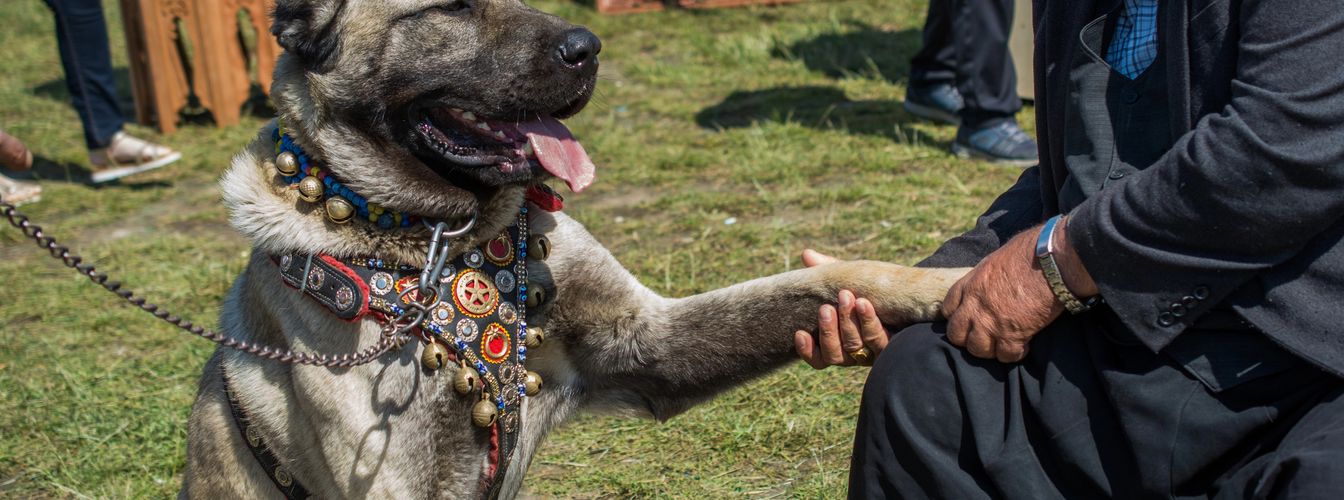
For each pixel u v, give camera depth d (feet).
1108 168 6.80
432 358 7.97
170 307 16.39
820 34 30.22
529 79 8.61
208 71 25.31
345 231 8.22
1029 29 22.63
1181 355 6.23
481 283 8.30
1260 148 5.53
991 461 6.65
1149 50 6.73
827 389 12.43
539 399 9.19
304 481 8.66
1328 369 5.68
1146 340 6.18
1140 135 6.72
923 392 7.00
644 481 11.24
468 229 8.25
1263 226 5.65
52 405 13.69
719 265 15.85
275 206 8.21
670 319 9.13
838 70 26.71
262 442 8.63
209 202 21.18
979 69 19.13
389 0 8.53
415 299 8.11
